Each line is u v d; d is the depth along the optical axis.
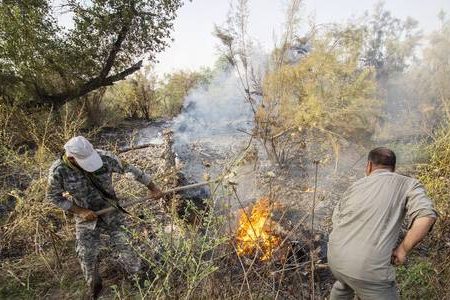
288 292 2.90
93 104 10.09
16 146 6.46
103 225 3.26
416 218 2.29
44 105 8.53
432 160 5.12
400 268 3.33
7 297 3.33
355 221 2.46
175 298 2.59
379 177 2.53
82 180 3.06
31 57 7.80
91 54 8.76
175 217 2.93
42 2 7.94
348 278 2.43
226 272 2.85
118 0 8.56
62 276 3.53
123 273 3.49
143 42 9.55
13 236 4.04
